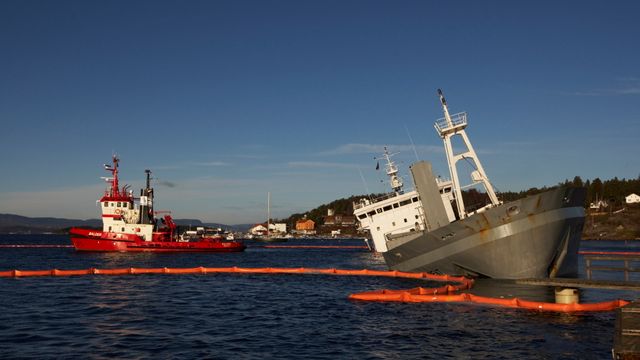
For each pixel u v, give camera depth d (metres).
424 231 48.38
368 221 69.62
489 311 27.73
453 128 41.72
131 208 89.25
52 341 20.95
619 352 13.10
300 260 82.88
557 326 23.75
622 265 63.62
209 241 106.31
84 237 87.56
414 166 42.44
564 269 40.31
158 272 54.03
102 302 32.09
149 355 18.78
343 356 18.94
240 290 39.03
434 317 26.28
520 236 36.69
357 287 40.69
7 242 196.50
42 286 40.75
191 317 26.97
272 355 19.00
